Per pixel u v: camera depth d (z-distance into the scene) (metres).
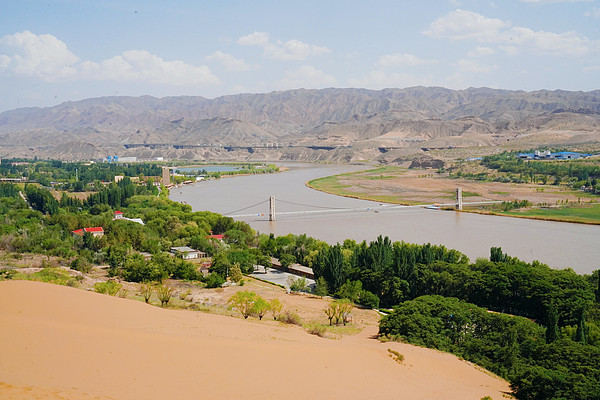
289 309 137.62
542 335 103.69
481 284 147.75
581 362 84.06
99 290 121.31
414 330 104.56
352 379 63.00
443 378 74.88
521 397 75.62
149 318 72.19
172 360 55.34
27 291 68.44
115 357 52.62
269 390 53.50
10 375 43.84
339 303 126.62
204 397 48.62
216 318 87.00
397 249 173.50
